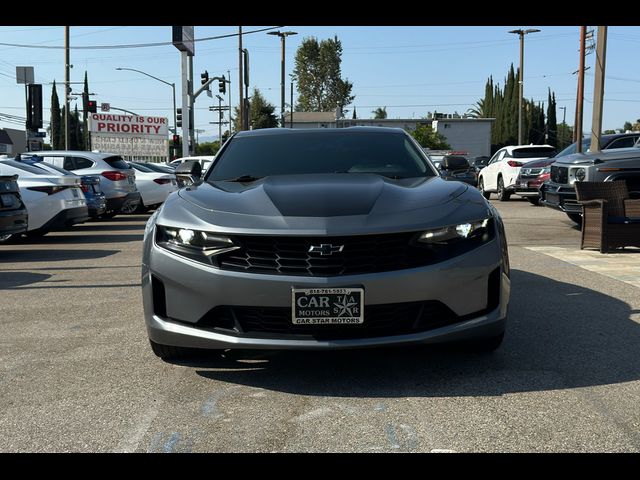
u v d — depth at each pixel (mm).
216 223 3459
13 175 9148
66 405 3279
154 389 3492
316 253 3309
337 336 3334
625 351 4055
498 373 3648
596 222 8531
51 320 5125
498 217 3783
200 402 3291
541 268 7219
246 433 2898
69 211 10727
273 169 4625
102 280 6961
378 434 2861
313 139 5031
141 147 47594
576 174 10211
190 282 3420
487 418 3018
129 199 14953
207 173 4703
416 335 3336
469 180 4832
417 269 3320
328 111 101125
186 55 31844
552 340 4305
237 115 69250
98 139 46094
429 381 3533
